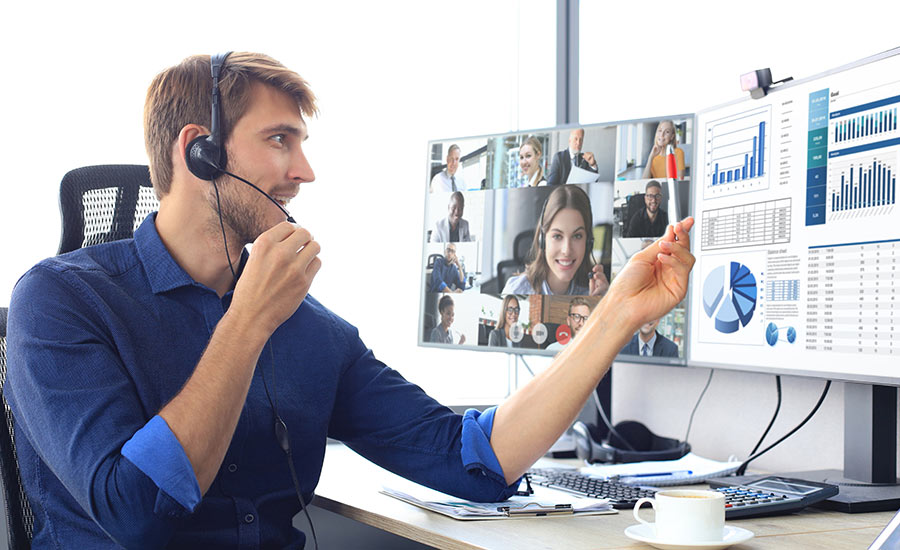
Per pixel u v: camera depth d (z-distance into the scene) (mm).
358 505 1157
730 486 1244
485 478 1129
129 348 1052
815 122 1248
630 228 1575
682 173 1534
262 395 1147
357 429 1252
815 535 959
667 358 1530
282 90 1136
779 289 1304
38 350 975
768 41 1635
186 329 1122
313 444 1192
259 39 1967
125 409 967
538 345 1647
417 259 2146
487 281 1714
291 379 1188
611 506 1119
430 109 2184
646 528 942
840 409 1413
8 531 1113
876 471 1239
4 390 1065
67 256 1133
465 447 1131
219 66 1109
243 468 1127
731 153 1418
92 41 1792
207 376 959
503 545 905
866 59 1166
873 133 1154
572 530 987
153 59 1851
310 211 2016
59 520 1055
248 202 1114
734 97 1719
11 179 1712
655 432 1826
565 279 1631
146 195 1332
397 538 1756
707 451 1686
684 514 876
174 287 1121
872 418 1237
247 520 1105
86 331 1010
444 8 2215
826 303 1218
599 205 1608
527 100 2305
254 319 990
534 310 1657
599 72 2158
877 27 1407
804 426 1479
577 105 2236
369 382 1268
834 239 1208
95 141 1791
